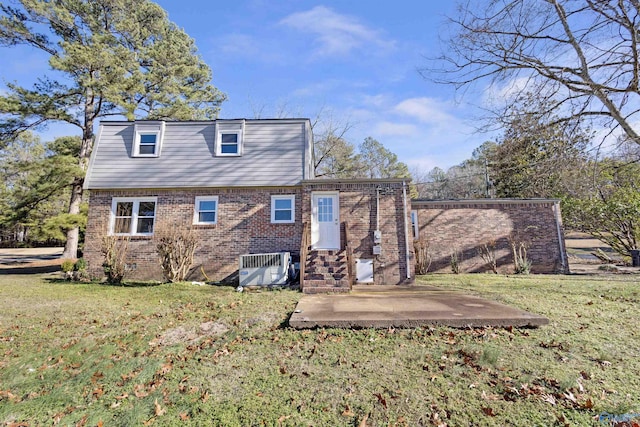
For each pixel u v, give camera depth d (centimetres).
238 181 1226
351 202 1122
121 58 1608
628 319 540
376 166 3859
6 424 317
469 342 451
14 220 1588
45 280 1133
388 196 1117
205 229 1187
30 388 385
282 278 1017
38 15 1605
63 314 674
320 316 546
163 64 2059
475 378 362
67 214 1524
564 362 391
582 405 306
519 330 493
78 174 1555
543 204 1384
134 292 898
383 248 1078
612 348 426
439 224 1377
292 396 342
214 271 1155
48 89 1656
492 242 1348
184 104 2106
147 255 1170
